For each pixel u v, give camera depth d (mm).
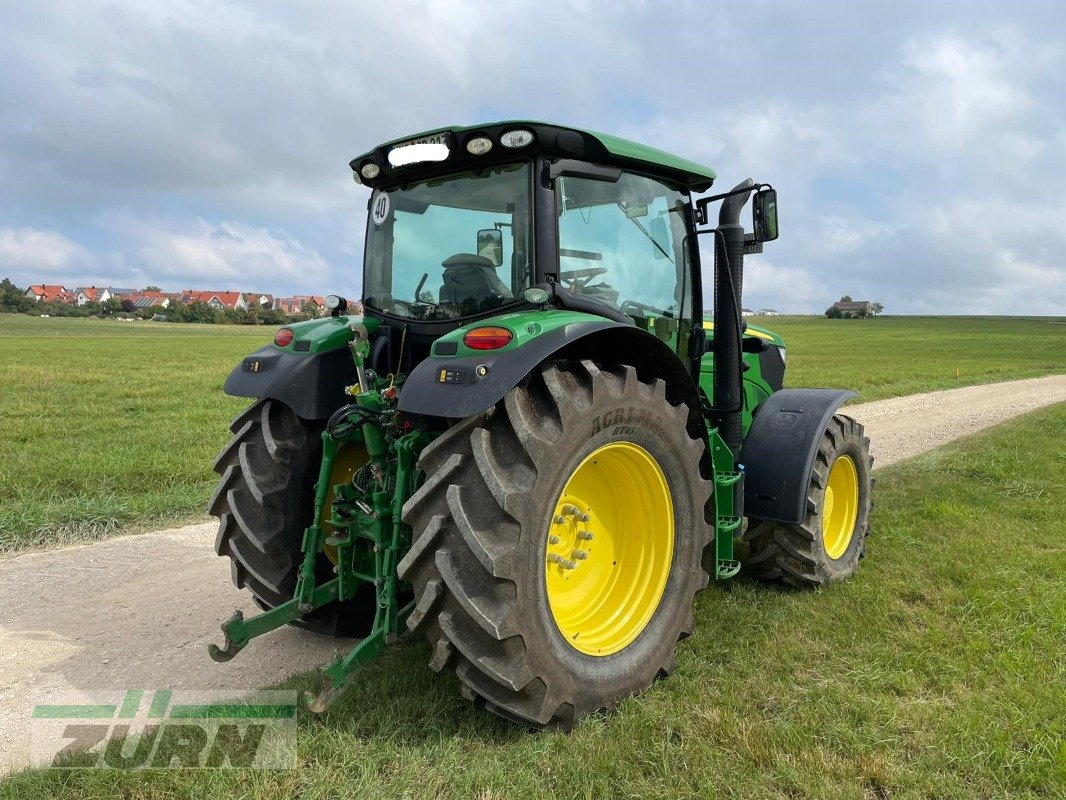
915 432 10734
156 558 4949
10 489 6441
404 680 3041
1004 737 2641
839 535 4500
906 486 6738
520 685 2543
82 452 8125
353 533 3117
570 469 2689
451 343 2740
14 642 3633
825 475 4121
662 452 3111
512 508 2486
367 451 3330
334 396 3430
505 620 2479
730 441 3834
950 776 2463
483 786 2408
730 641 3461
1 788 2395
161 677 3268
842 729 2689
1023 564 4387
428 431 2932
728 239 3758
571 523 3043
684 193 3891
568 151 3049
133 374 20266
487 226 3191
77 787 2422
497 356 2617
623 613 3109
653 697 2969
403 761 2545
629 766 2508
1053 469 7223
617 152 3195
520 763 2521
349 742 2639
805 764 2512
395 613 2850
